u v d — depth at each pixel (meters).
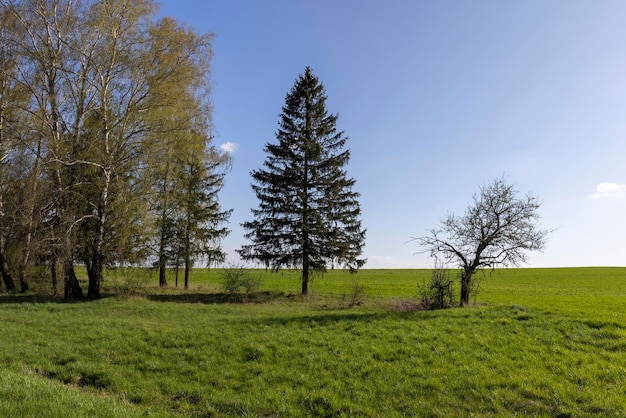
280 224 31.61
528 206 21.53
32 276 27.69
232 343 13.13
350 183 32.56
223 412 8.48
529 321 15.30
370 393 9.18
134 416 7.22
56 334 14.73
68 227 23.31
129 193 23.84
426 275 64.94
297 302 27.41
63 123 24.34
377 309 21.78
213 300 27.88
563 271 71.94
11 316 18.30
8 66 24.17
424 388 9.37
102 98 23.75
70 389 8.74
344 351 12.14
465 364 10.77
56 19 23.47
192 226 34.91
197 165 35.00
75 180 24.78
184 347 12.94
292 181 31.89
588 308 22.12
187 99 24.83
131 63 23.72
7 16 23.00
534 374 9.87
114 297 25.22
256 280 30.66
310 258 31.61
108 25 23.34
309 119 33.09
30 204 23.00
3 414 6.15
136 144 24.38
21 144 24.02
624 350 11.63
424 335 13.75
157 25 24.61
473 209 22.30
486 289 42.75
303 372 10.62
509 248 21.58
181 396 9.34
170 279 46.69
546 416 7.86
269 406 8.66
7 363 11.17
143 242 26.22
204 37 25.25
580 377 9.60
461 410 8.27
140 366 11.26
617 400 8.28
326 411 8.40
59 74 24.06
